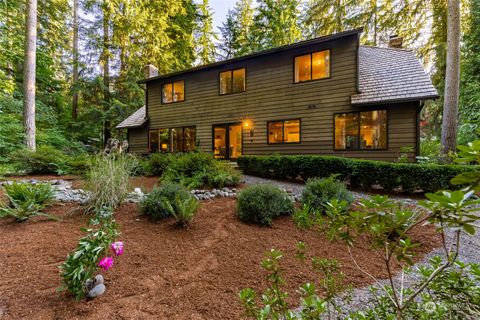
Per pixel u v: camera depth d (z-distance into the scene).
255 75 10.26
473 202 0.81
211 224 3.66
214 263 2.60
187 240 3.12
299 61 9.34
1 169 7.95
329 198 4.12
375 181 6.10
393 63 8.88
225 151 11.12
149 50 15.78
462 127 10.46
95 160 5.04
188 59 19.28
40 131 12.54
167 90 12.84
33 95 9.43
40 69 13.99
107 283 2.13
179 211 3.50
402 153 7.49
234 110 10.79
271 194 4.01
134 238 3.06
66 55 17.14
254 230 3.54
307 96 9.07
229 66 10.89
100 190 3.92
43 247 2.71
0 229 3.15
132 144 13.88
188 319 1.75
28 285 2.05
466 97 10.68
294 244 3.11
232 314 1.81
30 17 9.27
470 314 1.19
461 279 1.37
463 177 0.87
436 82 12.80
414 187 5.66
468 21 11.15
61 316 1.72
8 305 1.81
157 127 13.06
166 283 2.20
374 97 7.69
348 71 8.27
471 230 0.86
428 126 13.94
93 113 14.59
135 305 1.88
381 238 1.18
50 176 7.26
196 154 7.09
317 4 15.29
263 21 18.88
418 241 3.26
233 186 6.26
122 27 14.48
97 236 2.06
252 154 10.31
